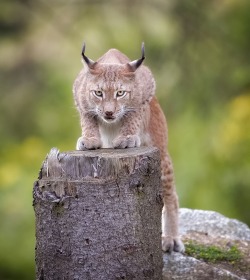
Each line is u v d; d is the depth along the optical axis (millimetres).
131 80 12945
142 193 10516
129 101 12953
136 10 28266
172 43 26031
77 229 10430
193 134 24125
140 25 27422
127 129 13023
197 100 24984
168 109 24875
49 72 30344
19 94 30766
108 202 10383
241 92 25203
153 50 26000
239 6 26469
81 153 10797
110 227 10414
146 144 13531
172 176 13648
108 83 12781
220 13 26672
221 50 26000
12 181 24234
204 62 25688
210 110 24719
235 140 23672
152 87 13469
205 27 26359
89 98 12922
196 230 14289
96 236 10414
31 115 29969
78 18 29750
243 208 22984
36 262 10789
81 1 29906
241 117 23969
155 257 10781
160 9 27344
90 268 10453
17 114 30125
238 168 23328
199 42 26141
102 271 10445
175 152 23953
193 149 23766
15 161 25219
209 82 25266
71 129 27656
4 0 31328
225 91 25219
